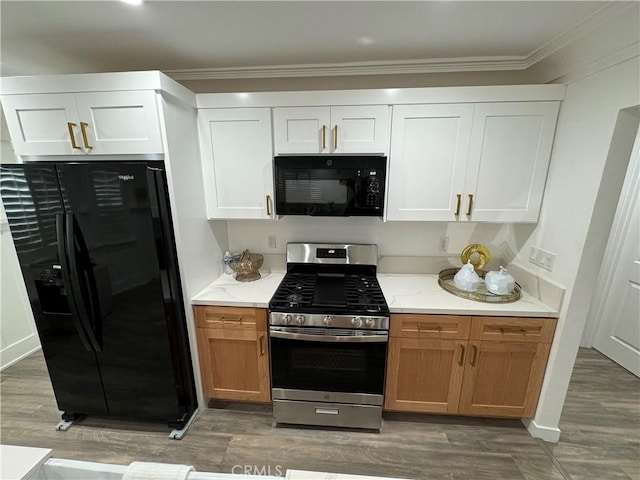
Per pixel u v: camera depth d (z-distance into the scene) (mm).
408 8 1270
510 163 1755
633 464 1648
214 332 1862
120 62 1850
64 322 1715
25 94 1519
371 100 1726
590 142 1467
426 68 1917
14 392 2223
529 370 1747
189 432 1854
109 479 828
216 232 2166
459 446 1756
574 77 1568
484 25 1416
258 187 1919
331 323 1683
